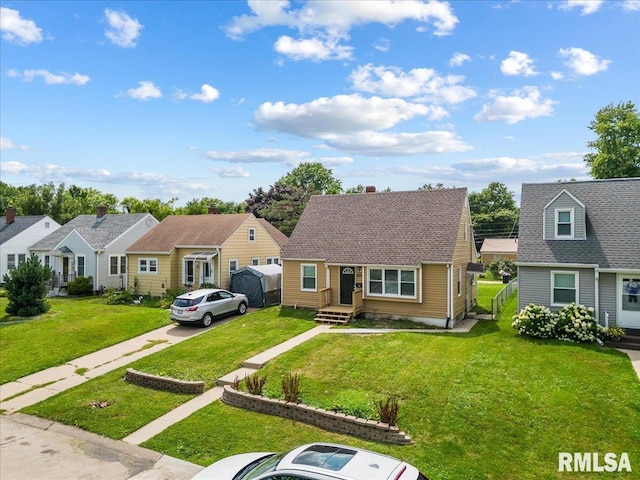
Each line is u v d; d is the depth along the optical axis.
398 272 22.42
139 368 16.48
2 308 28.00
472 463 9.37
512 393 12.56
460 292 23.34
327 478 5.72
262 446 10.41
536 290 20.05
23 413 13.31
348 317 22.05
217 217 34.28
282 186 62.12
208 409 12.73
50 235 41.50
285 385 12.63
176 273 31.73
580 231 19.86
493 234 78.44
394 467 6.00
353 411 11.44
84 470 9.83
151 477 9.38
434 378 13.88
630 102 43.47
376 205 26.27
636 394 12.34
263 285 27.53
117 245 36.28
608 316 18.73
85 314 25.52
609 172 44.19
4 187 71.12
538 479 8.80
